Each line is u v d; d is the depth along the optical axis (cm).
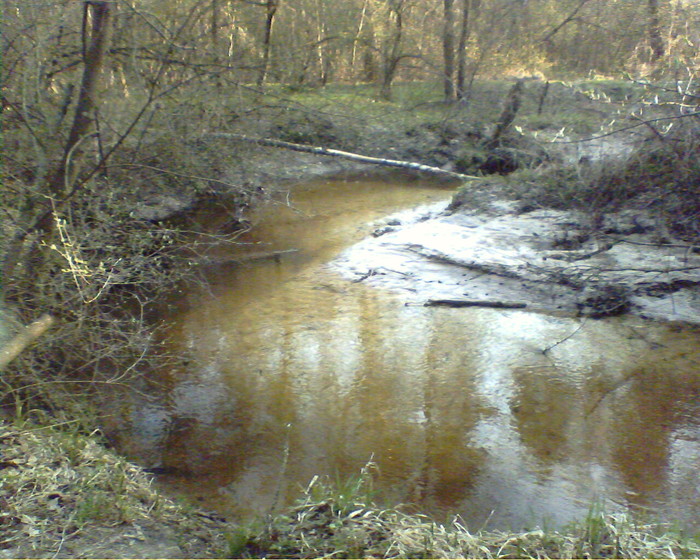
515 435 532
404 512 437
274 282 866
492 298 798
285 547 358
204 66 859
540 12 2075
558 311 766
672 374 624
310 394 596
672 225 897
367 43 1706
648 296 775
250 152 1158
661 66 1163
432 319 752
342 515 386
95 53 673
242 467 487
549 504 448
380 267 902
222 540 377
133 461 488
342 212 1194
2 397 492
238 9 1043
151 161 928
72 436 456
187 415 559
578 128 1472
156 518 386
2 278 559
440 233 995
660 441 521
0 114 643
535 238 948
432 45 2075
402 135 1638
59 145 719
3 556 327
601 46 1997
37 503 370
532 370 637
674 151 884
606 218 959
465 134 1667
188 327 735
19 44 711
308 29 1662
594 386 607
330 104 1346
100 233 713
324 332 723
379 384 614
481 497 455
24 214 607
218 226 1074
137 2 851
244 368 644
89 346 619
